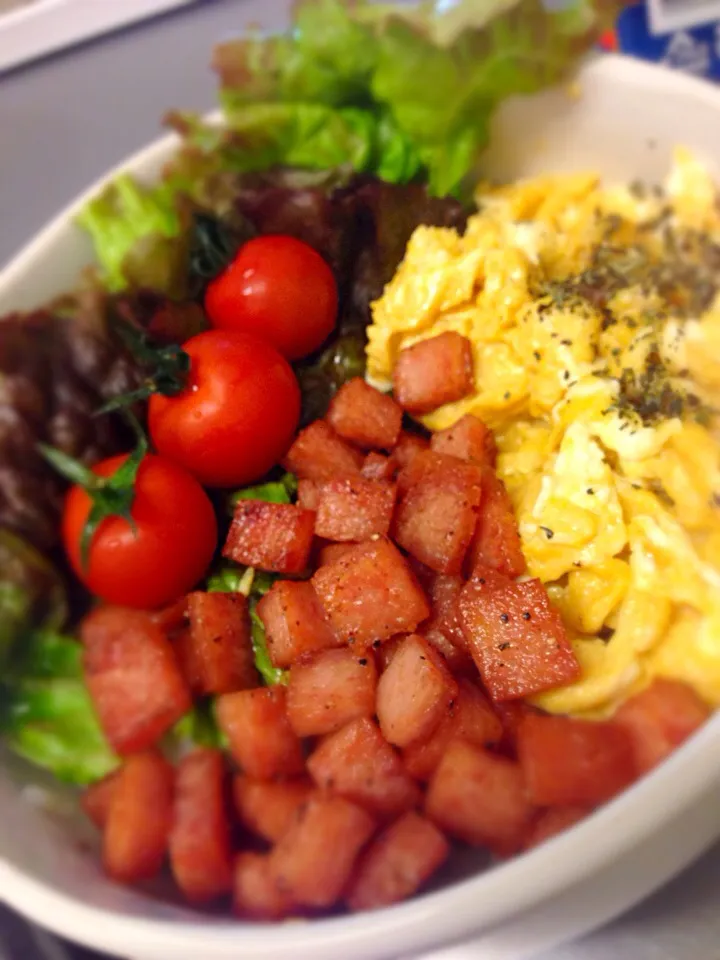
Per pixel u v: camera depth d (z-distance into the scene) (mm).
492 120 169
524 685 129
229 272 163
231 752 128
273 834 121
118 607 139
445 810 119
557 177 177
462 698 128
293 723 130
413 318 169
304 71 161
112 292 156
